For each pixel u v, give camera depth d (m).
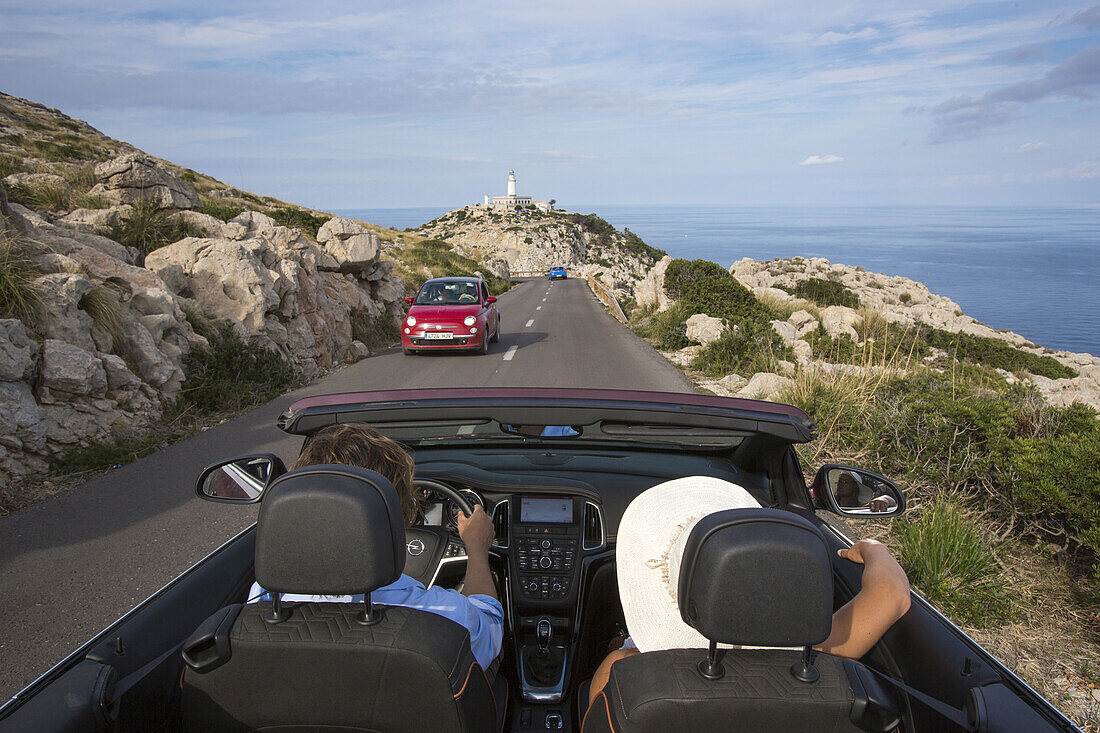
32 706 1.55
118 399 8.23
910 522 5.45
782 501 2.77
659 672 1.47
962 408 6.34
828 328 19.62
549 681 2.47
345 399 2.50
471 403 2.39
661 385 12.14
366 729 1.62
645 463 2.97
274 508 1.49
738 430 2.38
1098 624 4.17
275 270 13.44
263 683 1.60
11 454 6.58
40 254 8.90
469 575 2.10
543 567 2.61
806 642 1.30
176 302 10.55
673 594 1.59
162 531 5.38
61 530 5.39
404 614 1.63
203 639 1.58
